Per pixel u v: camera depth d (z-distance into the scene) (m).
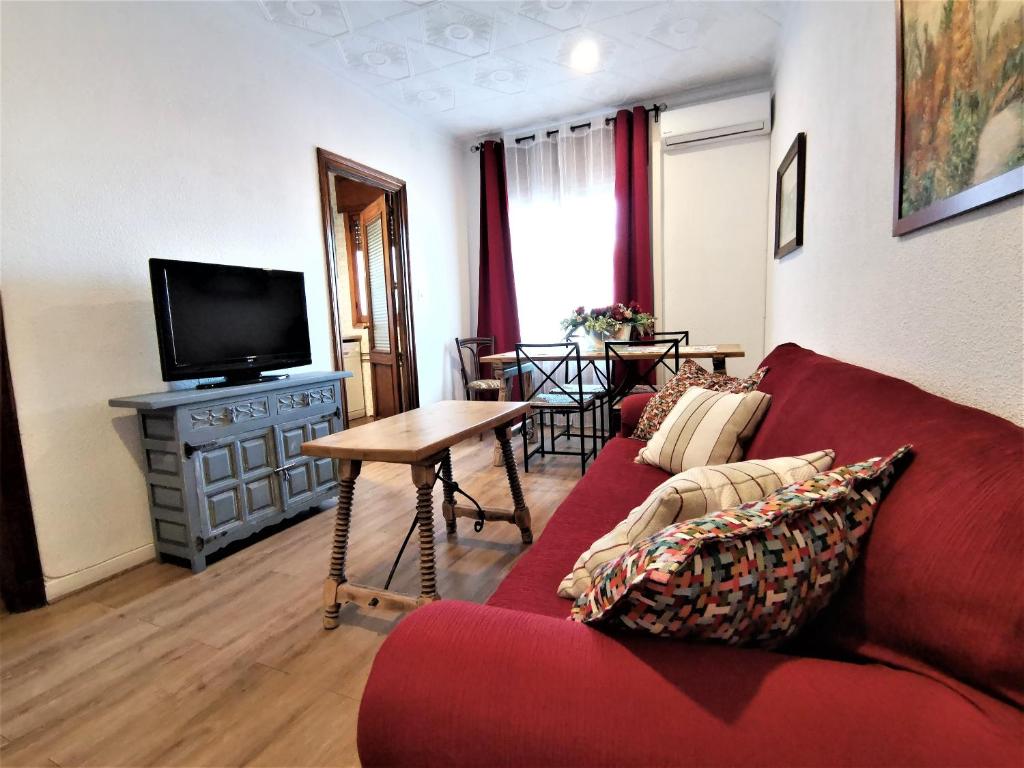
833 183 2.00
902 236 1.33
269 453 2.51
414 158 4.37
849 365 1.38
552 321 4.77
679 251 4.21
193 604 1.93
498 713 0.58
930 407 0.87
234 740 1.28
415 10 2.81
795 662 0.59
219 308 2.45
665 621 0.61
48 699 1.44
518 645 0.63
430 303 4.65
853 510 0.70
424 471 1.68
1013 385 0.87
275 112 3.06
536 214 4.74
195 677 1.51
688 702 0.55
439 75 3.62
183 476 2.14
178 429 2.12
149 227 2.38
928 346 1.18
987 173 0.92
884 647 0.63
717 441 1.68
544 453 3.79
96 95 2.17
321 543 2.43
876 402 1.01
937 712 0.51
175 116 2.49
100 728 1.33
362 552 2.30
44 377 2.01
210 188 2.67
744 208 4.00
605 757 0.53
